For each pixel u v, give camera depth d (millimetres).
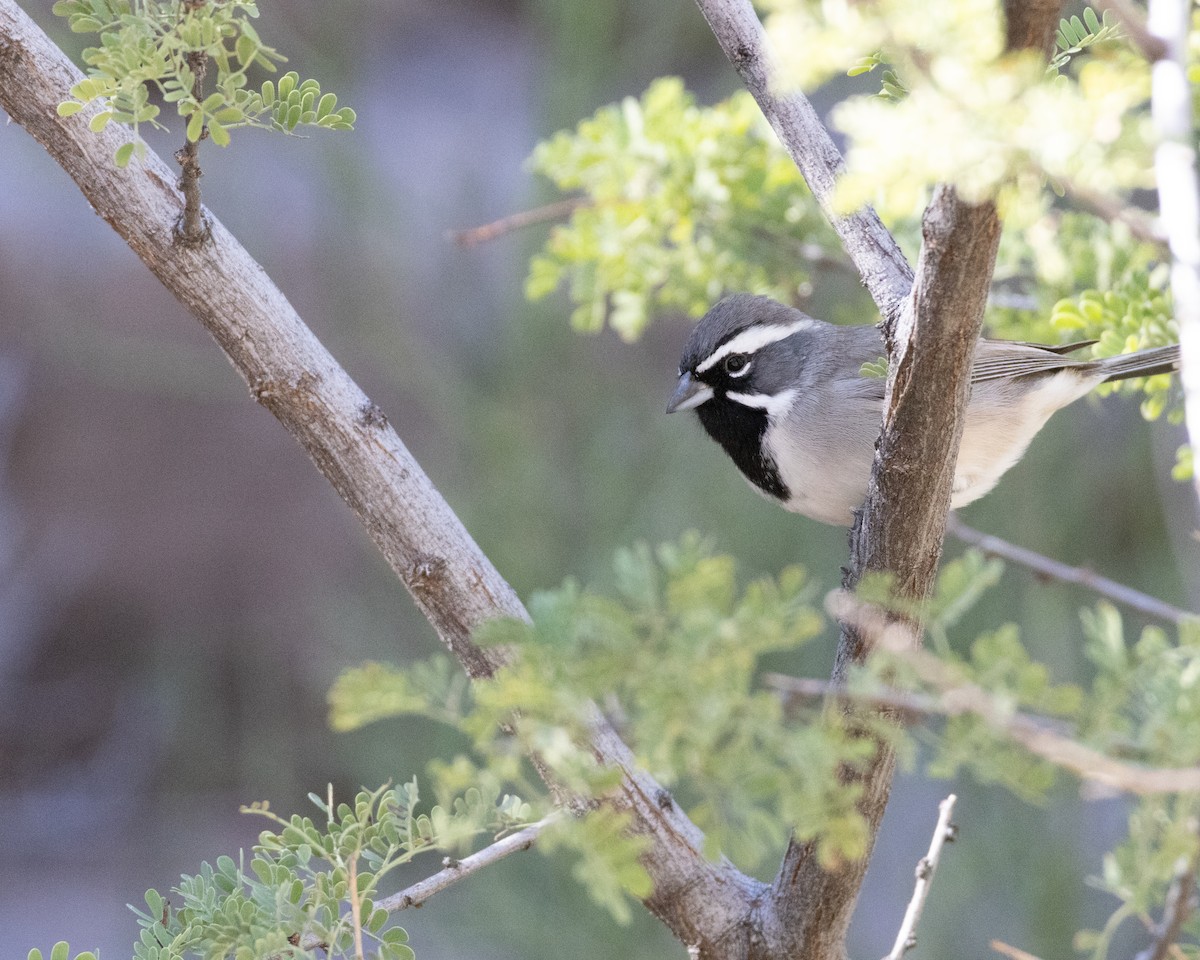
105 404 22875
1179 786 3445
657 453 17609
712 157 10039
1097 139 3369
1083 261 8898
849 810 3631
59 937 20297
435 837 4809
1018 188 3555
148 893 5207
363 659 18703
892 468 4973
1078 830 15062
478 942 15867
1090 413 16641
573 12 16375
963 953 15719
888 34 3379
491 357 19219
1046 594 15594
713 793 3635
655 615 3617
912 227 9383
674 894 5715
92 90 4730
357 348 20672
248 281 5566
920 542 5117
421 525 5637
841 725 3830
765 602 3539
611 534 16828
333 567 22891
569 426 17797
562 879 15125
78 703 23000
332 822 5043
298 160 20875
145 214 5488
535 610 3658
